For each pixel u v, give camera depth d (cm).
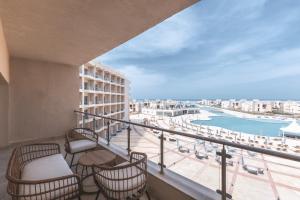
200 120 4312
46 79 425
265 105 6556
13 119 376
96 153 228
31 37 266
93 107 1501
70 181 132
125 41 283
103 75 1730
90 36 263
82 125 478
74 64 455
